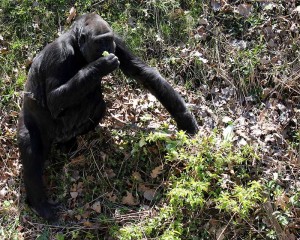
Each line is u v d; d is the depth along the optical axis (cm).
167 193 281
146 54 345
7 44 351
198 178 276
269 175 285
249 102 323
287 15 345
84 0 359
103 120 316
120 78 334
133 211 284
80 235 281
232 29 348
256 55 333
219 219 274
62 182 298
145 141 296
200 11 355
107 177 295
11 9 360
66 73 270
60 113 280
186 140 281
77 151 306
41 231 284
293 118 310
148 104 321
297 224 270
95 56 265
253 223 272
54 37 351
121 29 348
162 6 355
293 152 296
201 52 342
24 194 298
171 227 271
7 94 334
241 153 286
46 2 359
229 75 331
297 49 333
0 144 315
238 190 268
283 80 321
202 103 325
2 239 283
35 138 288
